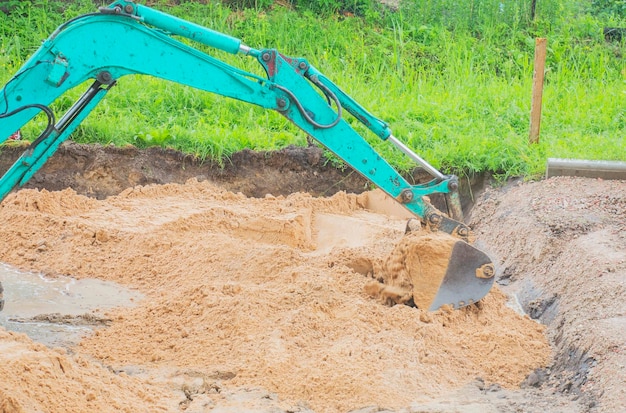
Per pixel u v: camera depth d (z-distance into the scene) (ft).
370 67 54.80
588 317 26.00
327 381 23.06
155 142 42.19
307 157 42.32
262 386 23.24
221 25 56.80
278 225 35.27
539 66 41.78
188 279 31.22
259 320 26.66
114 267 32.42
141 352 25.54
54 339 26.40
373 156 27.09
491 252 35.37
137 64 25.13
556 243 31.91
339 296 28.12
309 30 57.77
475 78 52.29
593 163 38.68
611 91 50.14
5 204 36.58
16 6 56.65
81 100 25.99
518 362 25.11
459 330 26.84
